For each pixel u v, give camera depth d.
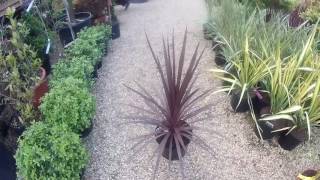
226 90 2.39
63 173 1.74
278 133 2.23
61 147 1.75
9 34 2.56
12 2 2.83
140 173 2.06
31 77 2.27
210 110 2.57
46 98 2.16
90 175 2.05
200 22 4.03
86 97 2.20
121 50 3.50
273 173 2.05
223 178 2.02
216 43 3.09
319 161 2.13
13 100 2.18
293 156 2.16
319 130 2.33
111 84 2.93
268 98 2.37
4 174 2.06
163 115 1.95
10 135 2.17
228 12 3.08
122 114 2.56
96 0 3.68
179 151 1.76
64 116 2.03
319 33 2.60
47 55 2.88
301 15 3.11
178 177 2.03
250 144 2.26
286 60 2.38
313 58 2.33
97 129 2.41
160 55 3.36
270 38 2.53
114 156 2.19
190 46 3.51
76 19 3.62
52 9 3.17
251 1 3.34
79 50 2.84
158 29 3.97
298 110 2.06
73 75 2.48
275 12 3.19
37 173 1.71
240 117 2.50
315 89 2.01
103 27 3.40
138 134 2.36
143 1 4.95
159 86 2.86
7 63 2.23
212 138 2.31
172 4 4.80
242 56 2.47
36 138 1.79
